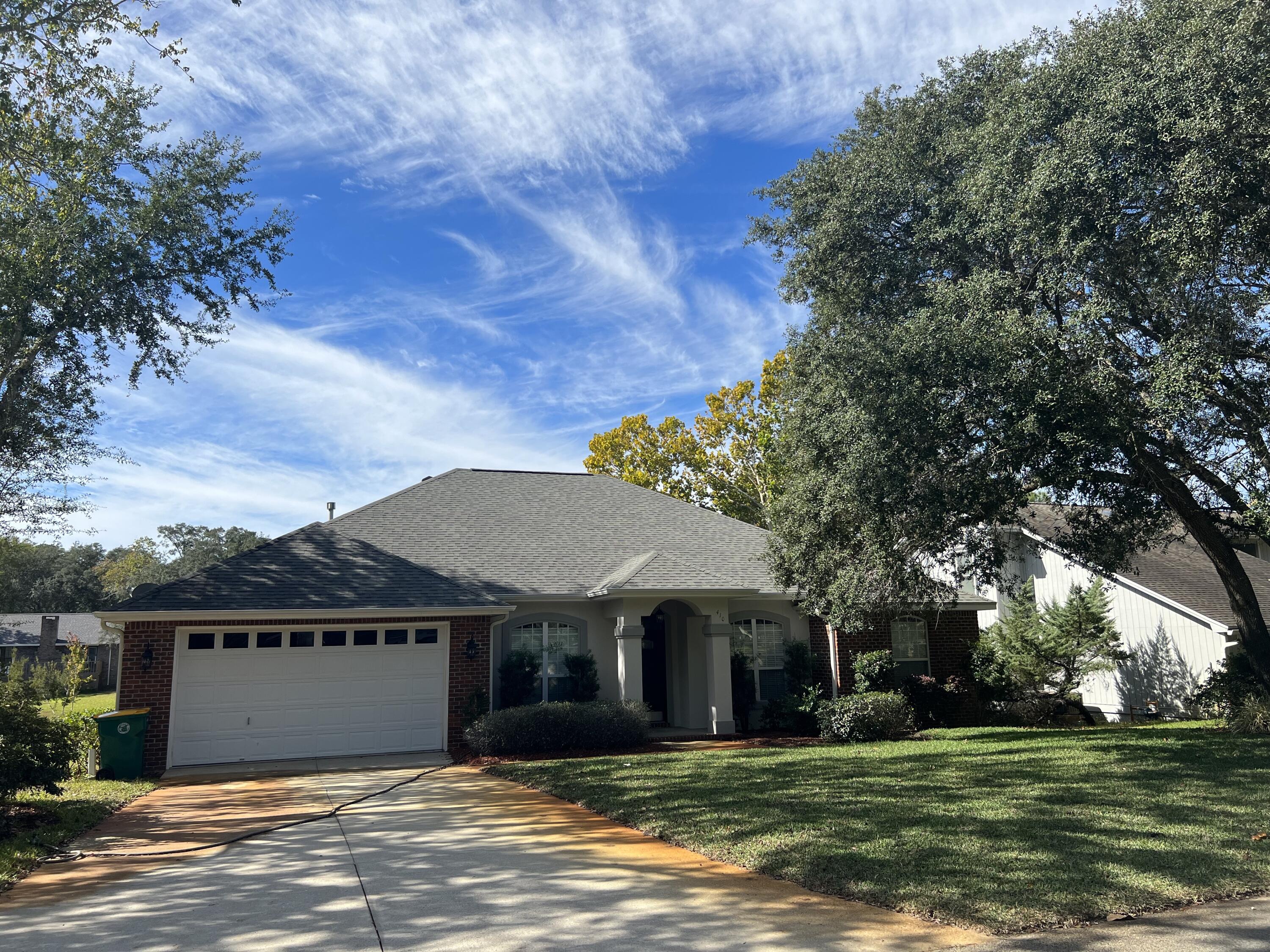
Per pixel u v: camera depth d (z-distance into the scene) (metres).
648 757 14.21
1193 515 14.96
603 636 18.72
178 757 15.12
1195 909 5.93
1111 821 8.27
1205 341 10.90
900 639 20.56
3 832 9.32
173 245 16.58
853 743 16.50
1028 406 10.72
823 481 14.58
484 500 22.23
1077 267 10.91
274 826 9.74
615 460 43.72
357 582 16.86
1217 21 10.00
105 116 15.49
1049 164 10.52
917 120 13.70
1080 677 22.84
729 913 6.07
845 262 13.64
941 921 5.78
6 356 15.09
